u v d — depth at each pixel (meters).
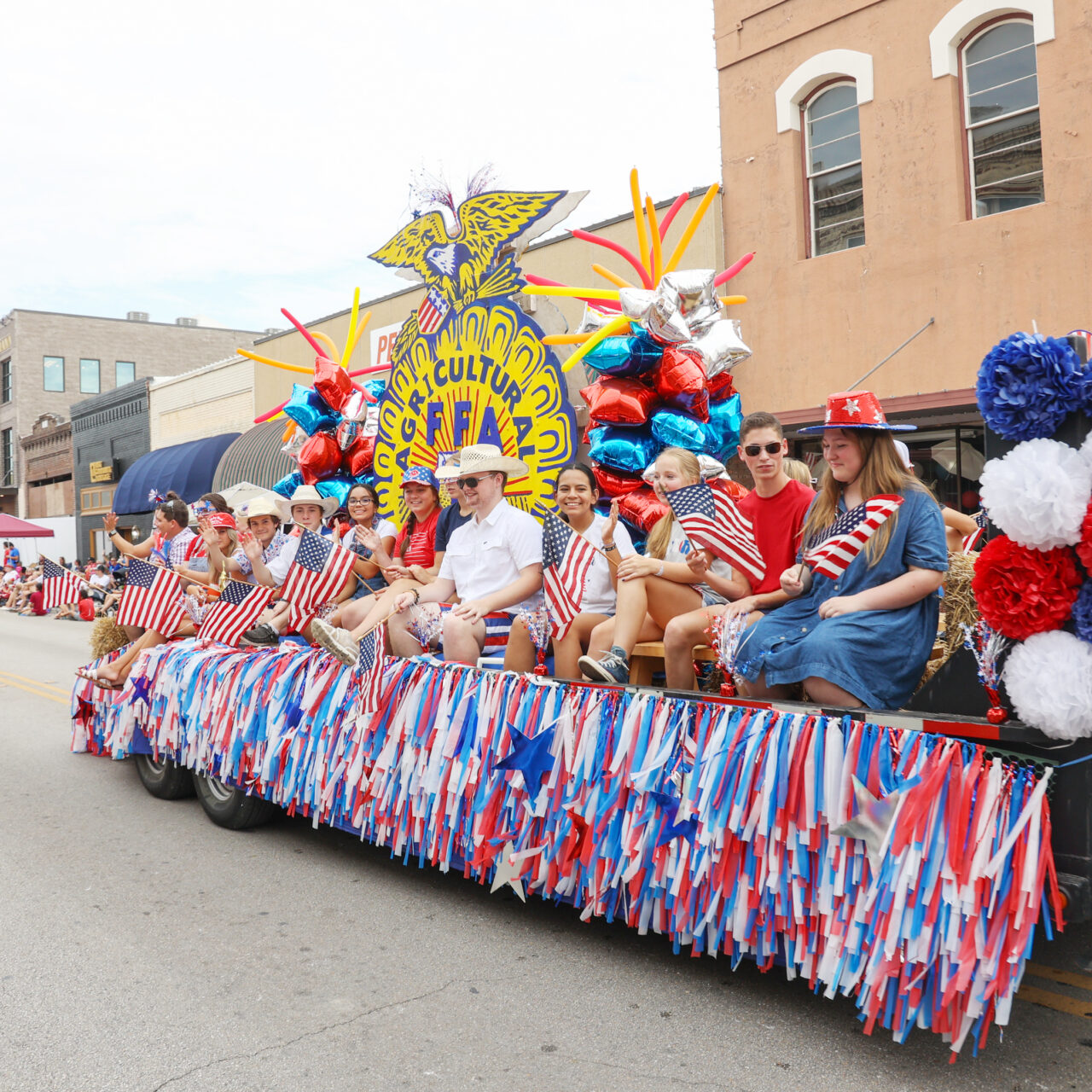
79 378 41.72
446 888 4.59
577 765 3.64
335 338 19.25
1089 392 2.77
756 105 11.66
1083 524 2.69
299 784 4.93
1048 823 2.66
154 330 43.25
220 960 3.78
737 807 3.11
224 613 5.81
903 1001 2.81
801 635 3.44
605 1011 3.31
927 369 10.45
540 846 3.80
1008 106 9.89
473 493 4.79
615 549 4.61
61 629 19.70
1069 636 2.77
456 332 6.35
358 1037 3.15
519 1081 2.87
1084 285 9.35
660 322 5.00
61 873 4.84
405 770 4.30
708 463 4.99
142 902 4.43
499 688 3.98
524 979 3.57
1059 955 3.67
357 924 4.14
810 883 3.02
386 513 6.88
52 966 3.74
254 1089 2.85
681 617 4.00
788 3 11.25
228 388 23.48
